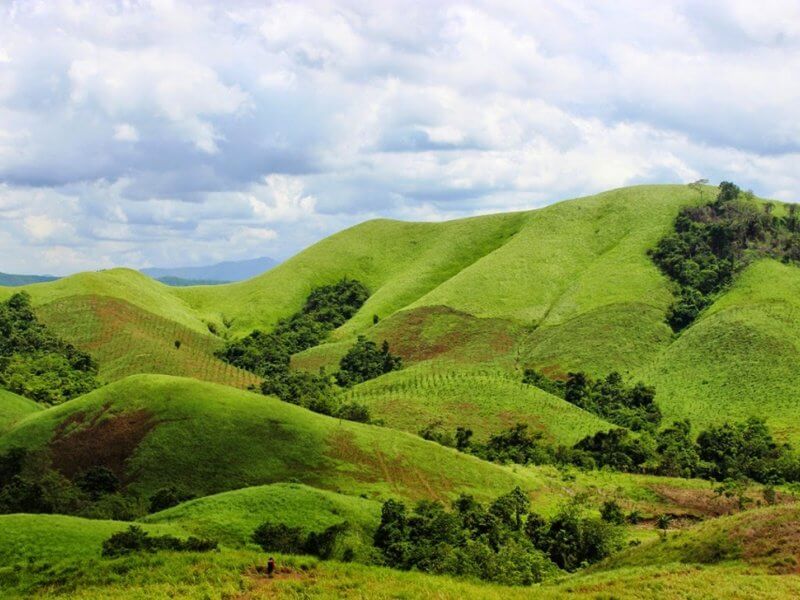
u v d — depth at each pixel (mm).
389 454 111062
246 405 115688
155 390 116062
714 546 47688
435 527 70250
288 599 36719
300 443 108438
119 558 44281
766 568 42875
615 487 120188
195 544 48750
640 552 53062
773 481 124812
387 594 37469
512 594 39469
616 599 38000
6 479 98500
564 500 108875
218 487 96750
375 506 80562
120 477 98062
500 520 80750
